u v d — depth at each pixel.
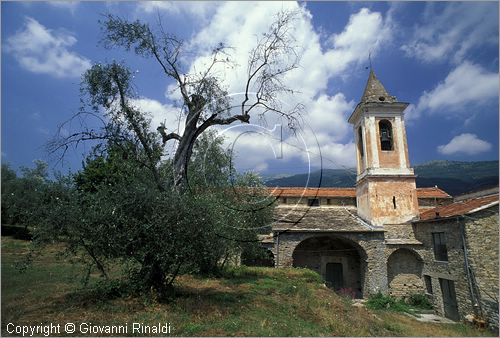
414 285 22.77
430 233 22.02
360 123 27.62
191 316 9.23
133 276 11.24
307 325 9.74
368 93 27.41
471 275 17.69
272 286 15.62
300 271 19.89
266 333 8.24
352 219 24.77
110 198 10.19
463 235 18.28
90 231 9.55
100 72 12.21
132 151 12.50
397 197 24.84
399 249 23.09
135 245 9.84
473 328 15.79
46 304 9.78
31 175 26.41
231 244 16.19
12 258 20.09
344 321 11.06
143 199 10.02
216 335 7.84
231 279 17.00
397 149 25.89
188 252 10.02
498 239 17.08
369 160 25.67
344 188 35.59
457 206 21.16
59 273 15.54
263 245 22.20
